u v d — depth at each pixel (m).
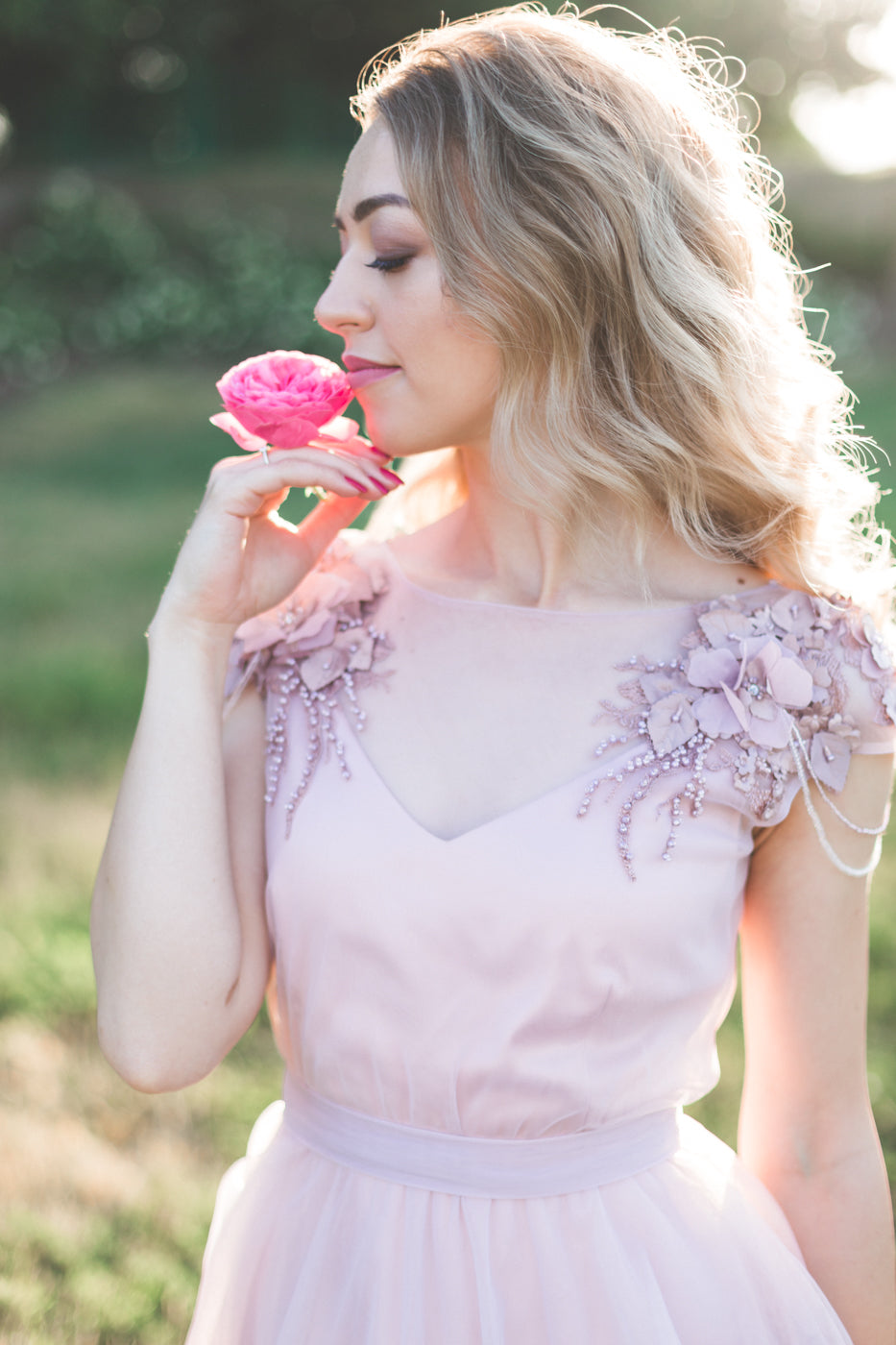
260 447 1.43
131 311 13.58
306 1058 1.39
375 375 1.42
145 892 1.33
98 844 4.27
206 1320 1.47
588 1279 1.32
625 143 1.38
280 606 1.53
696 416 1.42
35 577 7.33
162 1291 2.45
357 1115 1.38
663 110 1.43
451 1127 1.33
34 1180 2.76
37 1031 3.31
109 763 4.96
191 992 1.34
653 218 1.39
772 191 1.63
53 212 14.30
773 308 1.53
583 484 1.43
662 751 1.34
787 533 1.47
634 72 1.42
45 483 9.92
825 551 1.50
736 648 1.39
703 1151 1.44
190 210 15.10
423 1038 1.31
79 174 15.96
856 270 16.80
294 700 1.46
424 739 1.40
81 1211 2.68
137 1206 2.70
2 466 10.46
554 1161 1.33
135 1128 2.96
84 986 3.45
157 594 7.16
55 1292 2.44
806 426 1.51
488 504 1.52
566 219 1.35
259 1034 3.33
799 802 1.38
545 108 1.36
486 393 1.41
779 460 1.47
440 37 1.43
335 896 1.33
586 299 1.38
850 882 1.39
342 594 1.51
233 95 18.80
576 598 1.46
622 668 1.40
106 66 17.48
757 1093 1.45
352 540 1.65
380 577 1.54
